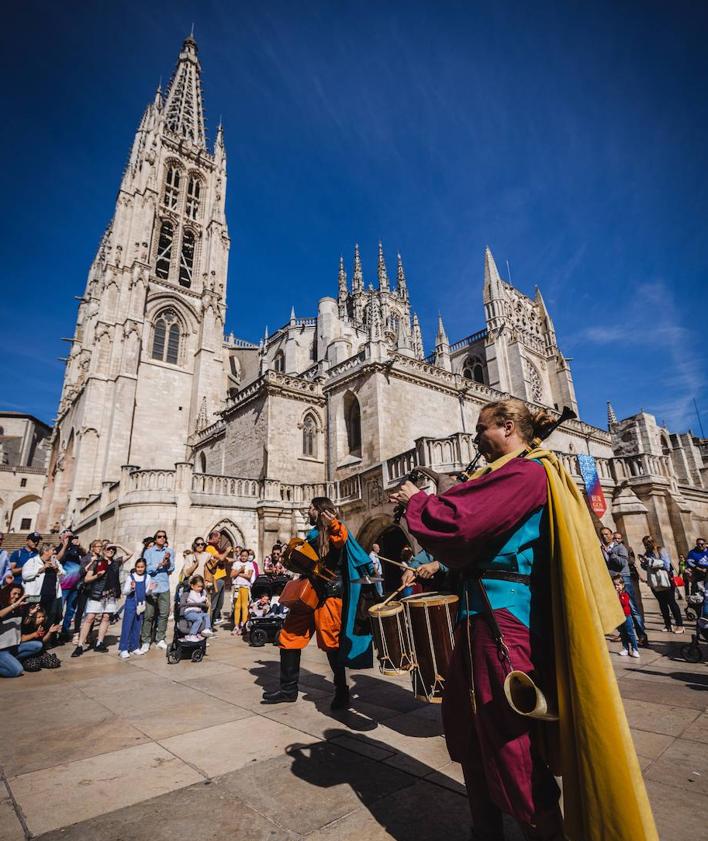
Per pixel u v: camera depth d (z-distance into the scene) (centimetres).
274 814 295
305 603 540
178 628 891
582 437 3606
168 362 4469
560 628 179
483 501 192
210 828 280
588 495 1628
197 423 4031
